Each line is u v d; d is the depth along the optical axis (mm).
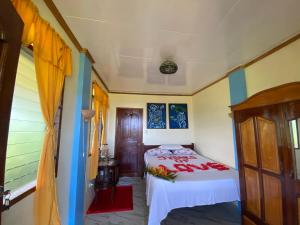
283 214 1576
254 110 1957
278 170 1646
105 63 2826
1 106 729
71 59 1876
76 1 1448
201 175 2527
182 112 5035
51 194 1368
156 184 2281
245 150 2109
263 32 1895
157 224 2105
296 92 1478
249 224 2006
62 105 1830
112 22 1730
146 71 3193
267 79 2367
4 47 740
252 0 1424
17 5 1022
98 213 2688
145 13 1584
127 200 3168
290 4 1476
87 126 2549
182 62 2723
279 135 1637
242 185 2143
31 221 1280
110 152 4625
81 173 2264
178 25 1765
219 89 3584
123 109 4828
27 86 1348
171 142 4898
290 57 2041
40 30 1248
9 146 1201
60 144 1811
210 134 3951
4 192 782
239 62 2732
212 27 1799
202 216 2596
